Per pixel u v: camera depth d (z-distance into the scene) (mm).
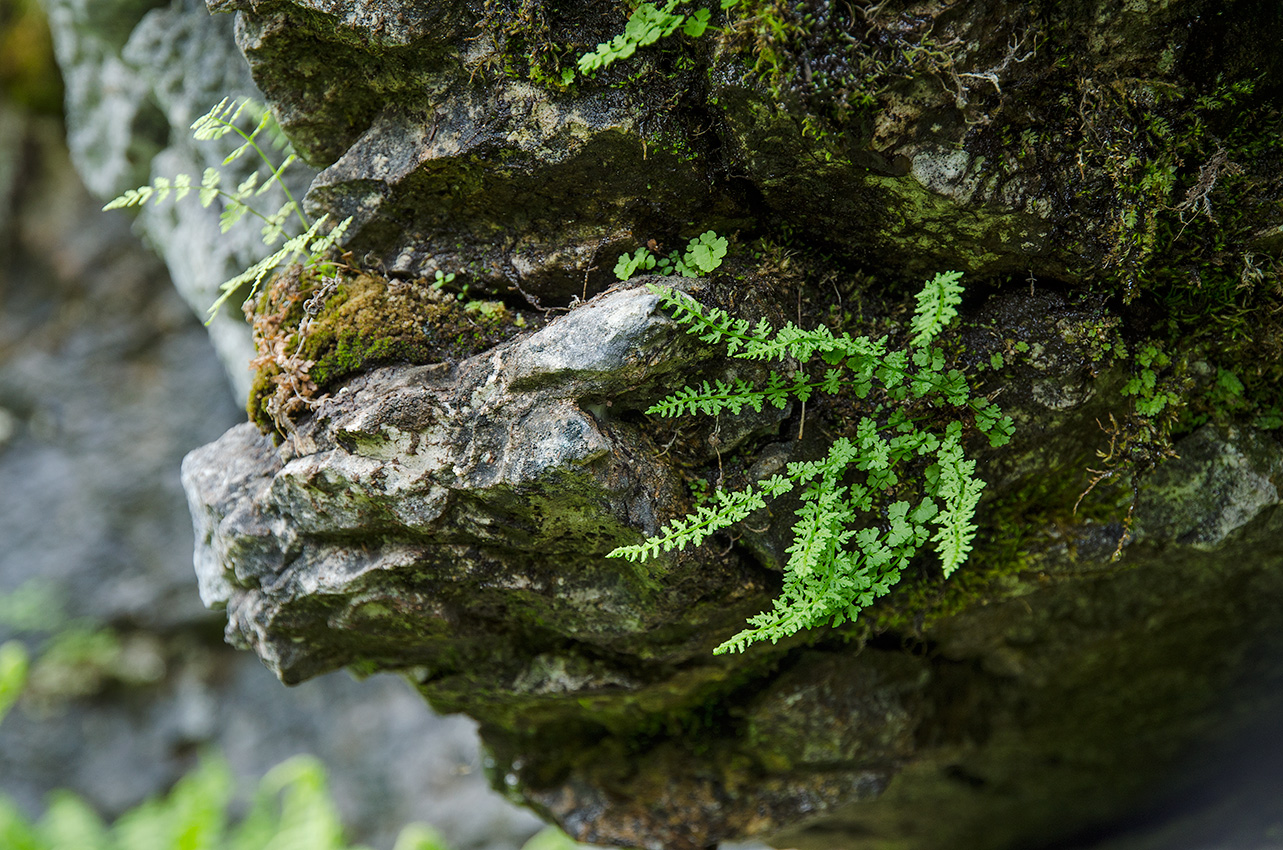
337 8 570
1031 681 677
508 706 662
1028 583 618
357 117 599
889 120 552
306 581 594
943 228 570
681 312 556
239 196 664
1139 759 717
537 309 594
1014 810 744
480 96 575
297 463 577
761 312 576
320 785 1003
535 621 614
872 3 545
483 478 564
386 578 588
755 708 647
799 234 588
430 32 568
